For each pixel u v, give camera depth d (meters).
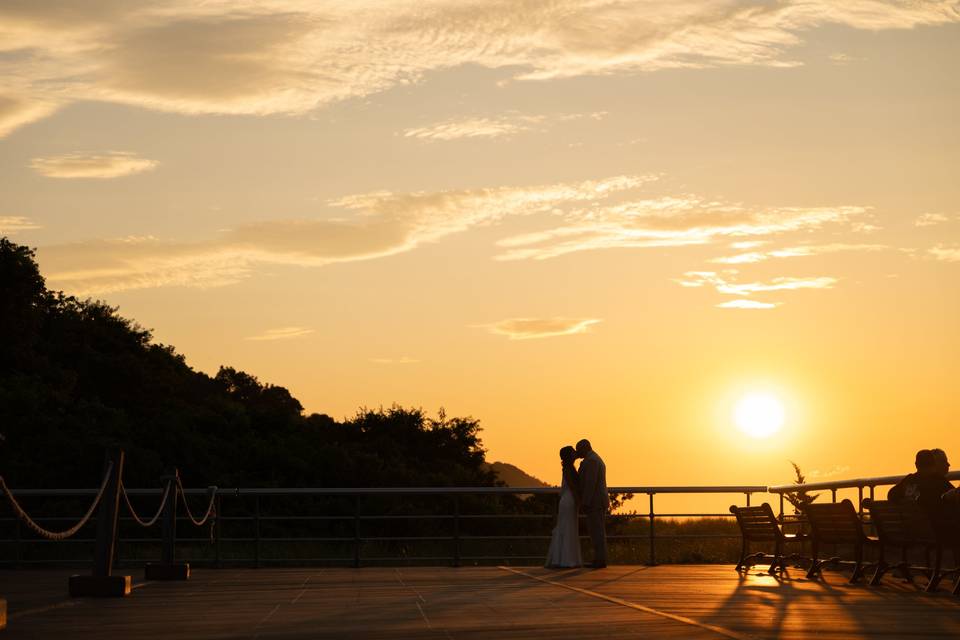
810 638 7.81
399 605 10.88
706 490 19.73
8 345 50.31
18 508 8.71
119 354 55.66
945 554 13.90
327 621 9.20
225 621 9.27
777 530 15.90
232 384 85.62
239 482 39.59
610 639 7.69
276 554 25.89
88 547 23.75
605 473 18.39
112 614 10.05
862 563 14.29
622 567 18.66
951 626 8.67
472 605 10.82
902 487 13.48
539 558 19.86
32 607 10.53
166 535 15.58
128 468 38.72
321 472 42.78
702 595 12.05
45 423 40.38
